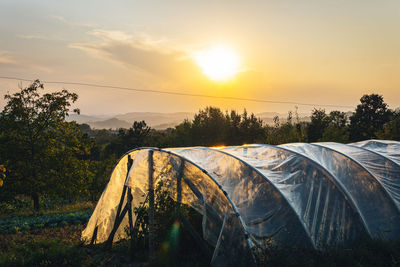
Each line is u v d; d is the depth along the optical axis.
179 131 45.78
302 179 8.77
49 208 22.98
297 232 7.62
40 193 20.97
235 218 6.99
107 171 28.97
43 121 20.38
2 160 18.75
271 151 10.05
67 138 21.33
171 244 8.07
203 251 7.79
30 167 19.31
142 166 9.02
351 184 9.03
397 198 9.14
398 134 35.59
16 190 19.14
